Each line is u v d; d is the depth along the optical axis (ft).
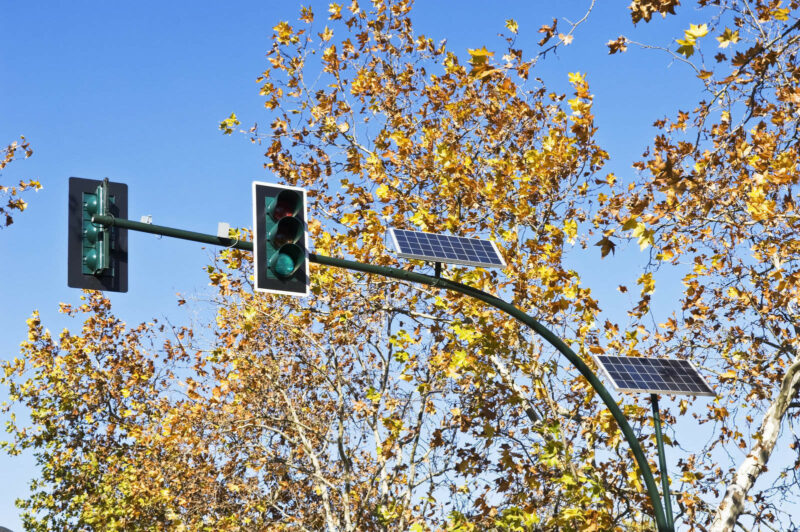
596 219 47.37
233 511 76.54
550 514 47.14
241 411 68.18
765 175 41.14
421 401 56.08
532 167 49.29
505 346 46.01
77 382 108.27
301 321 62.08
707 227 49.26
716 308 54.90
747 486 44.73
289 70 59.31
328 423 69.05
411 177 54.85
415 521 56.49
